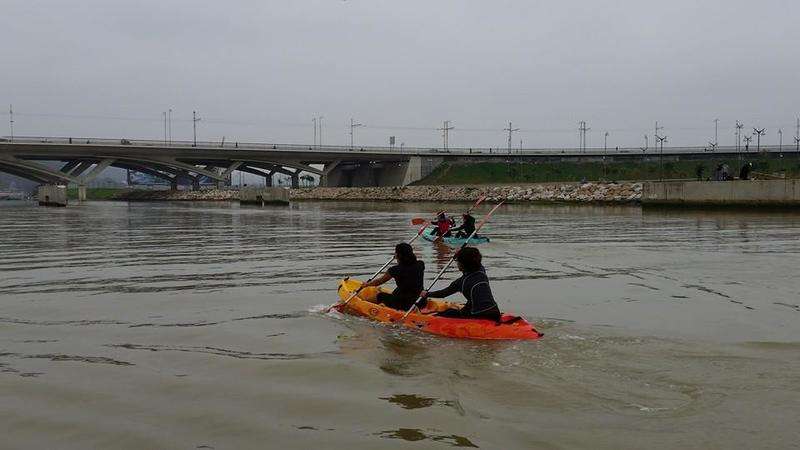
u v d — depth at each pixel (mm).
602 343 8203
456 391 6410
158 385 6621
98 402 6117
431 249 21141
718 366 7203
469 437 5320
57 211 58438
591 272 15203
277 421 5660
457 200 77875
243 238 25984
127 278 14430
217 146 102938
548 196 67188
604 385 6562
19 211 58312
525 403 6082
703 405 5992
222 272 15438
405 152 113312
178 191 124125
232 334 8883
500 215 43938
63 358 7637
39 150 90938
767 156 107375
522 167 110250
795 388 6453
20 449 5082
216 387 6562
